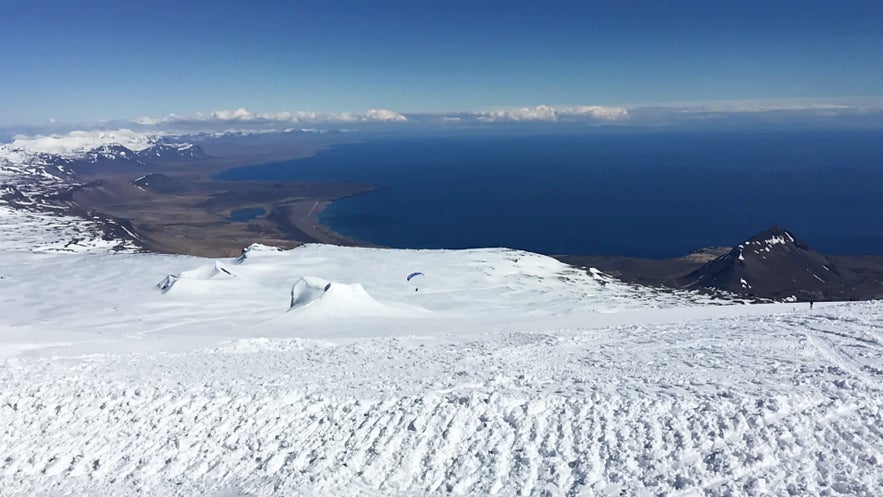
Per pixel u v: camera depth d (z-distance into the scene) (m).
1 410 20.42
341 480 15.75
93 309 64.75
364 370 24.73
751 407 16.61
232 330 49.06
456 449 16.66
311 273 89.25
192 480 16.52
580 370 23.03
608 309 66.06
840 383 18.34
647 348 27.34
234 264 94.50
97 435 18.81
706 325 33.38
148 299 70.00
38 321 57.78
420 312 57.88
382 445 17.06
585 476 14.69
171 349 33.44
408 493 15.12
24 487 16.64
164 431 18.78
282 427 18.53
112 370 25.81
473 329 44.41
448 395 19.50
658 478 14.18
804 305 51.22
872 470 13.20
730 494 13.09
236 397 20.27
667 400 17.67
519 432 17.00
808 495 12.67
